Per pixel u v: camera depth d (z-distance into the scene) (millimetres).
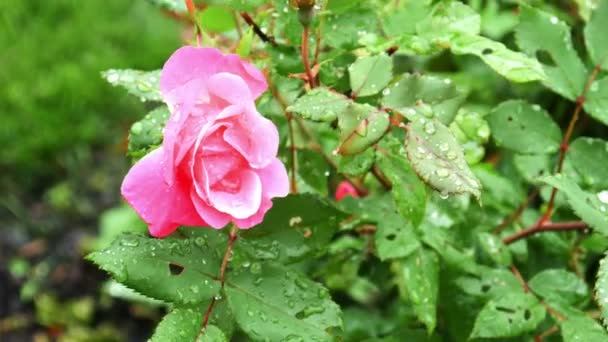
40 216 1487
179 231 524
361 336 729
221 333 499
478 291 587
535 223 630
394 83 512
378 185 650
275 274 516
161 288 502
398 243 576
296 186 583
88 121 1593
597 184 580
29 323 1327
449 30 541
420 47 531
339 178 609
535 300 570
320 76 544
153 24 1703
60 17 1730
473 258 599
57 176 1557
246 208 482
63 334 1312
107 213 1354
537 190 639
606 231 504
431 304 567
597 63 577
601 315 493
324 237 532
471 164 580
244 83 483
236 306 506
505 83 766
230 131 482
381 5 589
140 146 535
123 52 1654
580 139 584
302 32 538
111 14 1743
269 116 562
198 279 509
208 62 497
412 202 533
